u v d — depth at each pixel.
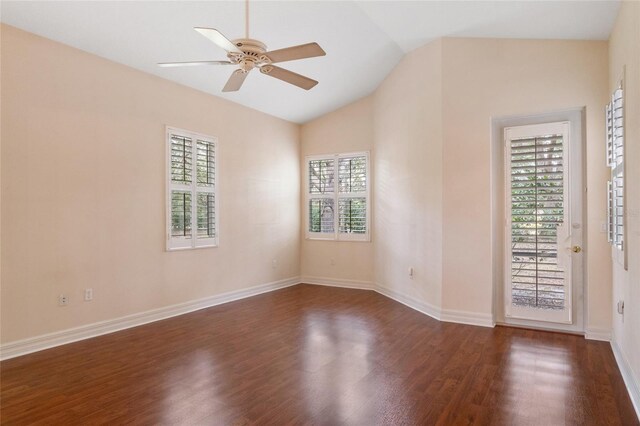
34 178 3.48
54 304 3.62
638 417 2.33
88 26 3.53
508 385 2.76
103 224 3.99
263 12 3.74
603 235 3.67
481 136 4.18
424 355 3.35
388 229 5.67
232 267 5.51
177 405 2.49
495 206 4.21
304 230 6.82
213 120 5.25
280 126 6.45
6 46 3.32
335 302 5.38
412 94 4.92
